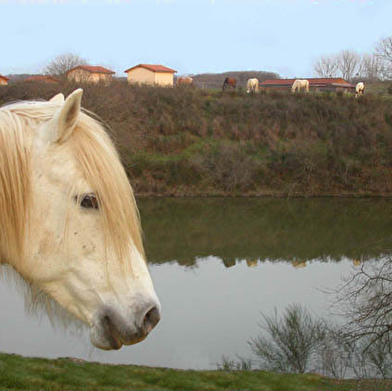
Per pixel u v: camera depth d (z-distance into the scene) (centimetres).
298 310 1559
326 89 6531
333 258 2345
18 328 1373
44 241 154
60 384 943
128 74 6009
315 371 1173
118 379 1023
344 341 1297
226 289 1912
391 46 4500
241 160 3900
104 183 154
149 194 3616
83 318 161
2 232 155
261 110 4416
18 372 975
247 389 1030
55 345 1264
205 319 1573
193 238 2641
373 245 2522
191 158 3866
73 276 157
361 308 1416
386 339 1245
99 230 155
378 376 1110
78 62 4556
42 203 154
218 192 3703
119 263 157
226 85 5316
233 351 1305
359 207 3409
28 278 162
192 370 1144
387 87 5366
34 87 3092
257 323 1518
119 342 159
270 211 3269
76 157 155
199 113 4312
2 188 152
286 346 1271
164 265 2217
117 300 156
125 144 3297
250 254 2416
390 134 4103
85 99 3058
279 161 3906
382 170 3862
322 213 3238
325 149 4022
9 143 153
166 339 1403
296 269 2191
